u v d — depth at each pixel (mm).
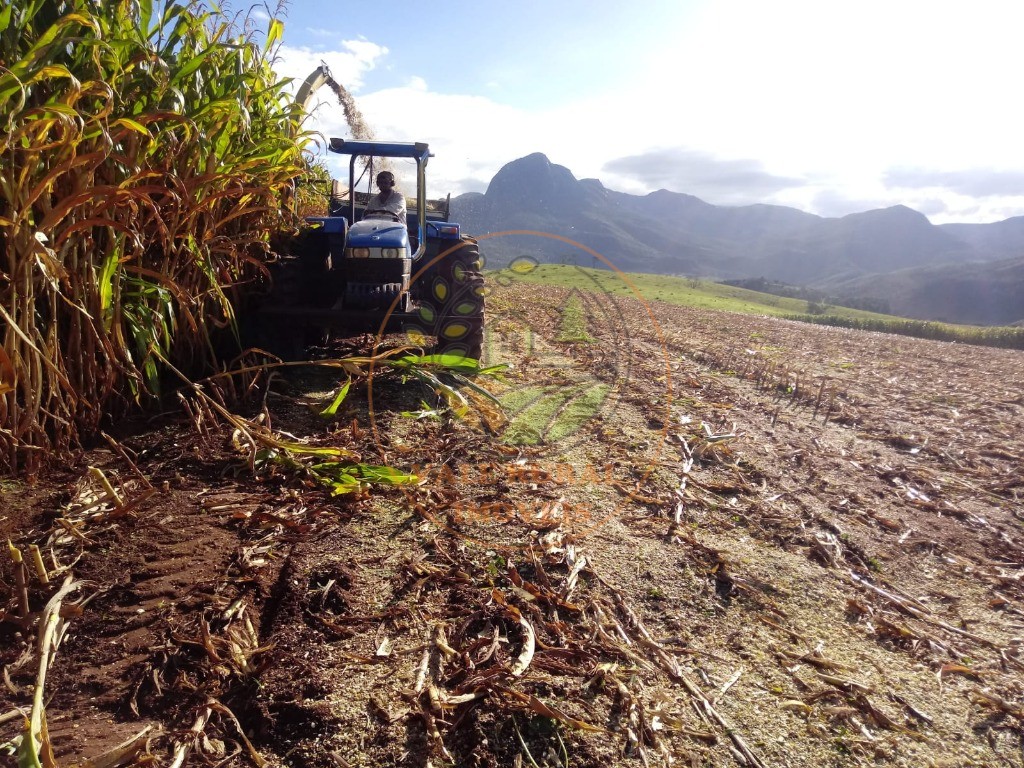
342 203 6750
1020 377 9047
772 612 2738
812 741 2062
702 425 5125
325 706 2031
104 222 2992
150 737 1906
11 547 2371
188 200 3473
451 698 2066
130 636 2275
